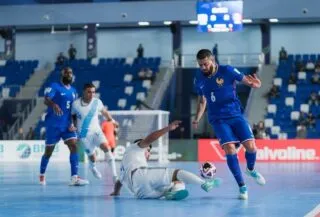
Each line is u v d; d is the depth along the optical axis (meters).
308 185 21.22
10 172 30.02
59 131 21.34
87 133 21.08
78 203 15.44
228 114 16.64
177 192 15.84
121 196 17.23
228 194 17.61
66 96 21.16
